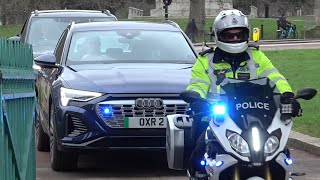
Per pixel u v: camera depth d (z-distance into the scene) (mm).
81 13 14570
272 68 5773
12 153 5406
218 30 5621
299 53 29469
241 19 5582
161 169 8742
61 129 8172
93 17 14383
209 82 5758
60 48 10094
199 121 5832
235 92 5184
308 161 9453
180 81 8227
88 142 7969
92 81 8273
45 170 8734
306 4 76688
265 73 5758
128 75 8391
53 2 53375
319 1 50750
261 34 50688
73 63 9297
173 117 6316
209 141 5273
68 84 8359
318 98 14727
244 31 5605
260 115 5043
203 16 49625
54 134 8398
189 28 46094
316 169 8875
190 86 5762
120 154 9922
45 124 9633
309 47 34906
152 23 10367
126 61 9273
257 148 4855
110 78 8328
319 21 50875
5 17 60125
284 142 5027
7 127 5207
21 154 5898
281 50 31656
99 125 7938
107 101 7977
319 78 19406
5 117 5133
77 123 8055
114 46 9578
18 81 5785
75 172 8594
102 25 10141
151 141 8031
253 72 5746
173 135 6137
